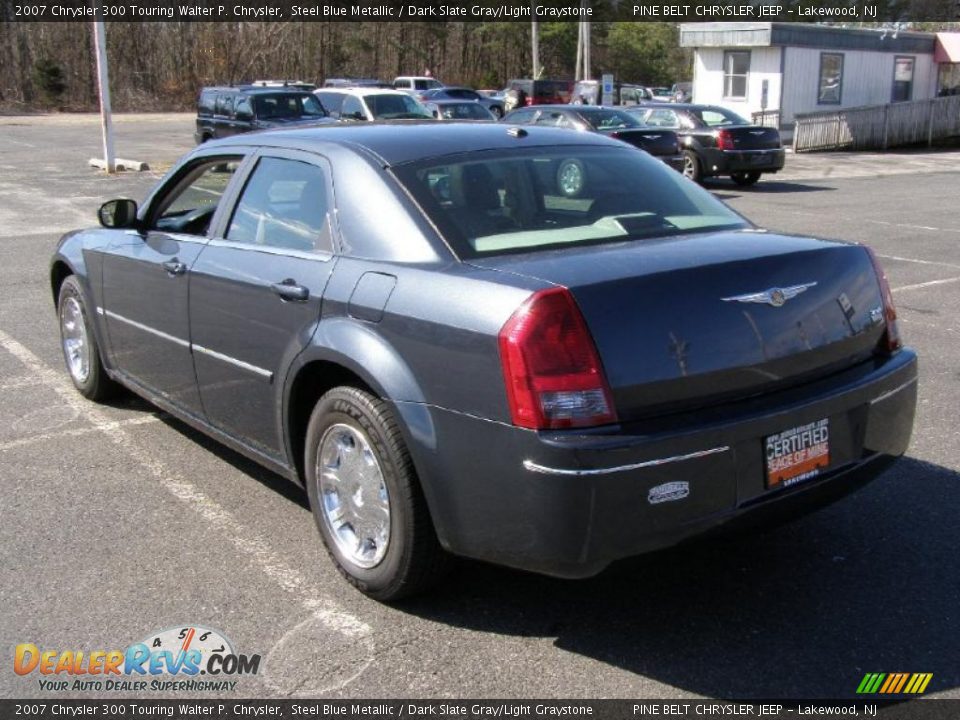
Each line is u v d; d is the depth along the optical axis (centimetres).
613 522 303
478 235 361
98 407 600
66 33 5184
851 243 380
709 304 325
